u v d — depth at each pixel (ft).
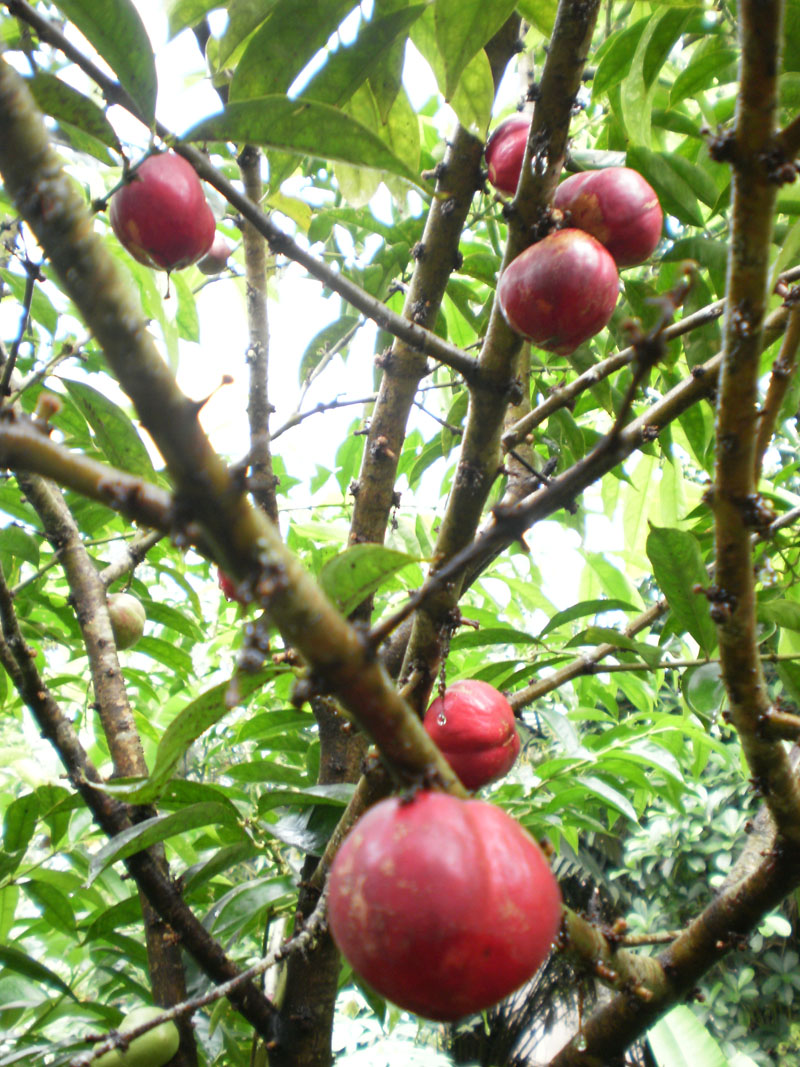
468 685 1.17
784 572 1.81
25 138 0.43
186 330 2.15
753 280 0.69
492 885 0.60
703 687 1.31
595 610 1.44
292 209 1.79
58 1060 1.43
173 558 2.41
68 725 1.42
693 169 1.51
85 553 1.73
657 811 4.22
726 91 1.80
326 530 2.32
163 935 1.44
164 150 0.95
